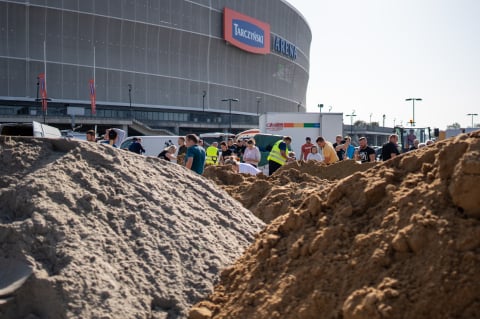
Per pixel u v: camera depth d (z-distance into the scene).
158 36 63.28
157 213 4.70
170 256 4.32
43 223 4.10
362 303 3.02
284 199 7.94
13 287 3.71
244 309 3.67
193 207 5.16
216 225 5.05
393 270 3.21
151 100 63.28
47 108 55.09
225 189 9.47
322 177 11.82
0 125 12.09
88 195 4.49
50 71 55.16
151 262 4.20
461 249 3.08
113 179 4.83
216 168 10.74
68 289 3.67
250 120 76.94
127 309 3.71
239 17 72.00
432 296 2.95
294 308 3.39
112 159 5.10
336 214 3.95
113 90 59.78
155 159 5.68
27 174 4.63
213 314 3.84
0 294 3.64
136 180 4.98
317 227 3.98
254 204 8.66
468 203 3.25
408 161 4.08
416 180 3.81
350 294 3.22
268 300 3.57
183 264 4.32
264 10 77.50
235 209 5.64
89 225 4.25
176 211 4.86
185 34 65.75
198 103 68.56
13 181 4.55
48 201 4.29
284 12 82.69
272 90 81.88
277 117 27.14
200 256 4.45
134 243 4.32
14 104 53.88
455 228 3.20
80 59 57.16
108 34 59.06
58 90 55.78
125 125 55.09
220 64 71.44
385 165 4.20
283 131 27.11
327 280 3.43
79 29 56.97
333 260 3.54
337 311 3.17
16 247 3.96
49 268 3.87
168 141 22.23
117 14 59.28
